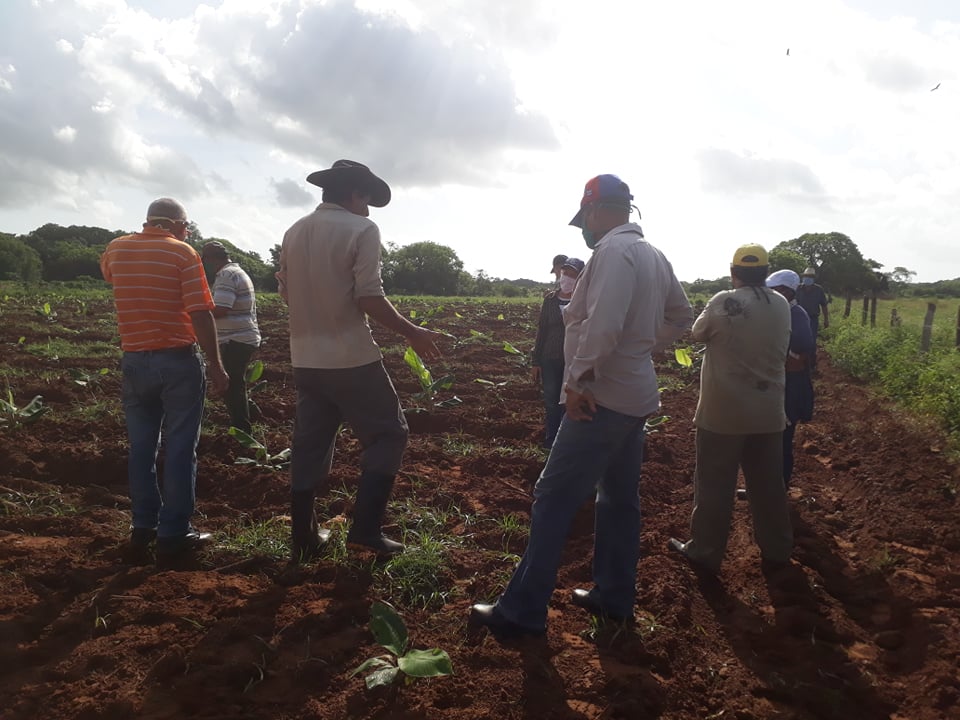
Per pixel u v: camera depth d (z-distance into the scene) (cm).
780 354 414
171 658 276
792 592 397
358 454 595
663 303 331
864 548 479
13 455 530
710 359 416
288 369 979
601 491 347
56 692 261
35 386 781
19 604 322
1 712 250
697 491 430
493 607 327
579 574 409
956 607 380
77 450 548
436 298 3031
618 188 326
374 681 262
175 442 388
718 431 414
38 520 425
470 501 505
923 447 692
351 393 373
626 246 309
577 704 274
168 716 250
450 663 276
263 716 254
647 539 464
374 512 389
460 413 770
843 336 1477
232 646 293
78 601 332
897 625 373
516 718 260
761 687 304
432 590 360
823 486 634
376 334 1465
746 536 489
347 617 323
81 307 1839
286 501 491
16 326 1349
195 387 394
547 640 322
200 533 422
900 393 948
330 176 369
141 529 396
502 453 638
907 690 313
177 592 339
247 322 595
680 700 289
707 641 342
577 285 325
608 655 315
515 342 1422
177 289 383
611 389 315
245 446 578
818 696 296
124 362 392
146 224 393
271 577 369
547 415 637
